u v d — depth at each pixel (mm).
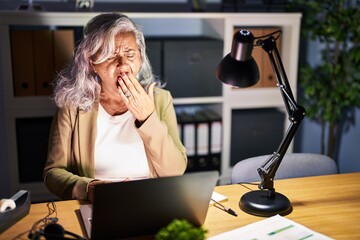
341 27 2998
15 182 2754
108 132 1866
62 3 2941
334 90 3062
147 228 1329
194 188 1312
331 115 3123
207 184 1330
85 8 2867
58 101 1871
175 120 1924
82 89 1843
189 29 3199
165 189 1278
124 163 1861
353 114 3186
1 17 2527
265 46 1522
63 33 2664
